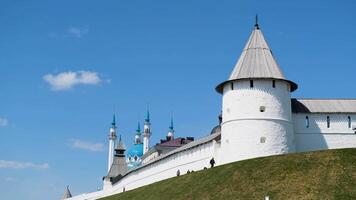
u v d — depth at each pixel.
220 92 89.75
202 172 79.94
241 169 73.81
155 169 108.12
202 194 71.50
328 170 67.06
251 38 88.50
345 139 85.81
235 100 83.69
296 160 71.44
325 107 87.38
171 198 74.94
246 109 82.56
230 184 71.00
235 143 82.38
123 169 140.88
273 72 83.94
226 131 84.38
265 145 81.06
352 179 64.38
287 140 82.38
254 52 86.50
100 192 141.25
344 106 87.56
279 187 66.12
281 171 69.75
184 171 96.25
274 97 82.94
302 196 62.62
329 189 62.97
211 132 109.69
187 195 73.31
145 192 84.88
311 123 86.38
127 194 89.81
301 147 85.50
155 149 168.25
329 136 85.88
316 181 65.25
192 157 94.31
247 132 81.75
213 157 87.56
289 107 84.56
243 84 83.56
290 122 83.88
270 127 81.69
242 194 67.25
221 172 75.75
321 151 72.31
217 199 68.25
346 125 86.31
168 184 82.69
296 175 67.81
